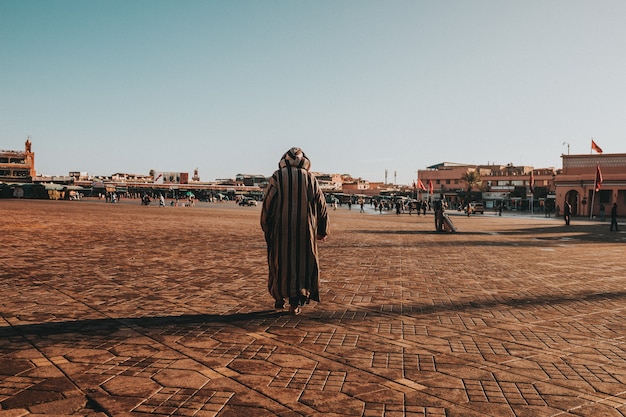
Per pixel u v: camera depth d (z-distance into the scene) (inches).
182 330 181.8
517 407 117.3
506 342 174.7
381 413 112.4
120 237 605.0
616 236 823.7
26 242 512.4
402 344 169.6
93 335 172.6
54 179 4635.8
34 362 142.4
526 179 3656.5
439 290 279.9
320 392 124.3
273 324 193.8
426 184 4347.9
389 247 549.0
